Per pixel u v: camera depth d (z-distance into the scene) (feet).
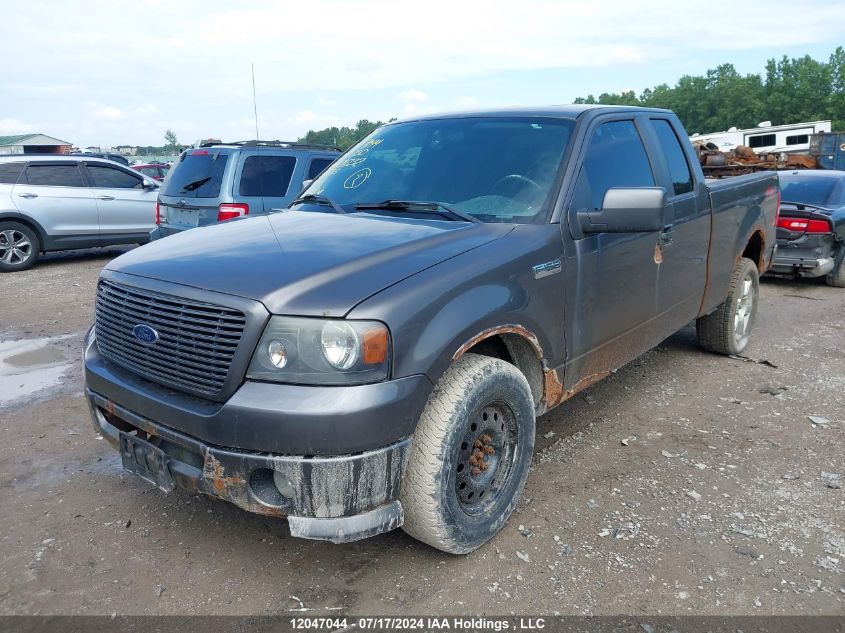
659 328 14.53
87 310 26.08
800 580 9.44
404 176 12.67
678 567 9.73
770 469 12.66
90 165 38.42
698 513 11.14
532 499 11.58
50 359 19.81
